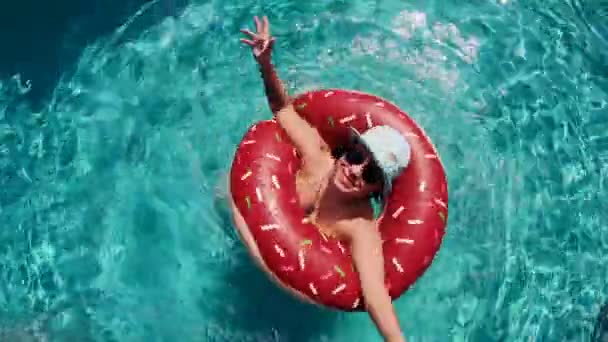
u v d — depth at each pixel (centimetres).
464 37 588
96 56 579
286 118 455
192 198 509
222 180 511
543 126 555
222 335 477
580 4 628
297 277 399
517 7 610
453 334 481
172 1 601
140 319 485
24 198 530
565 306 500
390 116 434
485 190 523
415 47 579
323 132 448
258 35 434
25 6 596
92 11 597
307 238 407
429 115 548
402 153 405
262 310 480
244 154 434
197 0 601
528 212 523
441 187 421
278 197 416
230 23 586
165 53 575
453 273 495
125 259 500
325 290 398
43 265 506
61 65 578
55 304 495
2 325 488
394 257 407
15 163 544
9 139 553
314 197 441
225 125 536
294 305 479
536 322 493
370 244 414
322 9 591
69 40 587
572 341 491
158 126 540
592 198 536
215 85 556
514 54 584
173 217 505
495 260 503
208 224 500
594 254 519
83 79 570
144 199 514
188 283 489
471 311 488
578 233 522
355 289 402
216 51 573
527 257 509
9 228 521
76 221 516
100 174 529
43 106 563
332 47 575
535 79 575
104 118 550
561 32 605
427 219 412
